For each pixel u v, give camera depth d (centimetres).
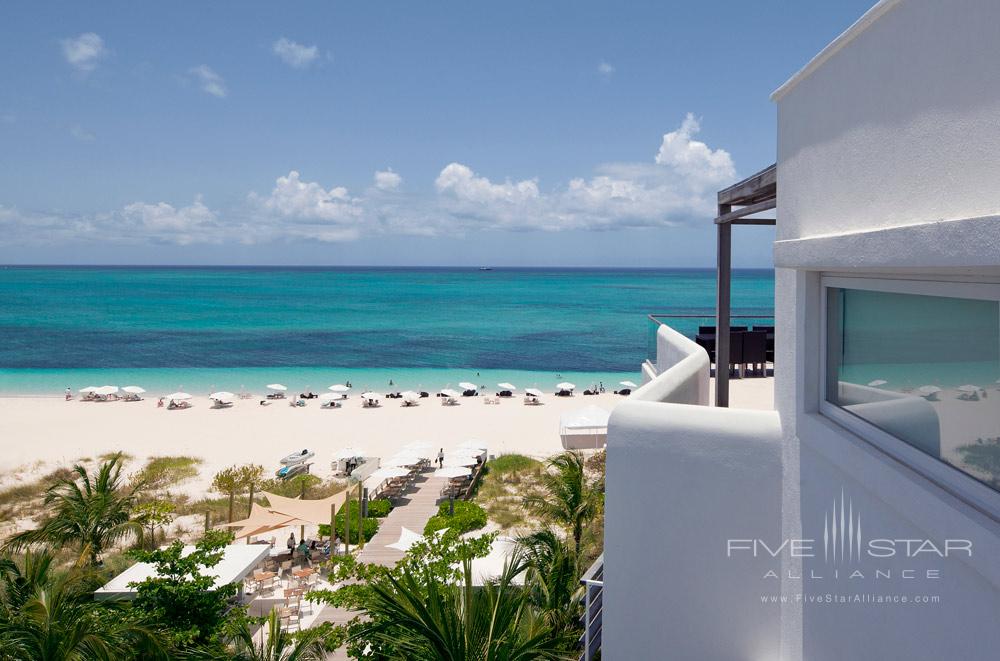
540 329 7969
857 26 280
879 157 268
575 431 2080
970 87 206
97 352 6178
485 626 523
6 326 7931
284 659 847
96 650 765
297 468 2459
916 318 259
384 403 3922
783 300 388
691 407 402
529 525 1739
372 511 1938
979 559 202
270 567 1605
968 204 208
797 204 364
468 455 2339
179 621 923
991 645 200
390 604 534
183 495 2133
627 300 11731
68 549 1558
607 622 414
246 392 4419
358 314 9431
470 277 19925
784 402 379
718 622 387
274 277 18800
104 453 2742
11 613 821
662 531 401
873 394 293
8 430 3200
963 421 227
